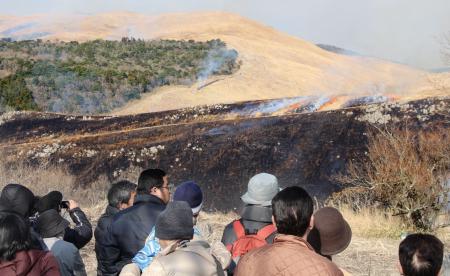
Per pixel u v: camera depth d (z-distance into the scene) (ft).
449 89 82.53
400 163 41.52
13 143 91.30
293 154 75.77
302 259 10.03
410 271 10.41
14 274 11.41
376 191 42.93
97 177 77.10
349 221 40.45
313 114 84.94
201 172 76.69
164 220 11.24
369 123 76.18
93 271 24.61
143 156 83.35
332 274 9.90
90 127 97.55
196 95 202.28
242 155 78.59
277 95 221.25
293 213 10.55
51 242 14.34
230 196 68.95
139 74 206.08
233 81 223.10
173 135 88.69
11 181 50.06
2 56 209.67
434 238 10.51
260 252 10.50
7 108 174.70
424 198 40.96
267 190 13.23
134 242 13.97
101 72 200.54
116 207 16.19
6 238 11.50
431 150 43.52
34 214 15.43
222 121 91.61
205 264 11.17
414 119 72.74
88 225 16.48
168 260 11.05
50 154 85.15
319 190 66.95
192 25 362.33
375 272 26.89
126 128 95.96
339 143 74.69
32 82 190.29
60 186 52.70
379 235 37.96
